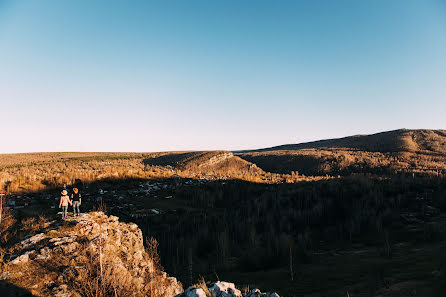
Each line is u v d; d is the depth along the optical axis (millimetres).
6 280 15094
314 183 150125
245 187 138500
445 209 109938
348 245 88750
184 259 67062
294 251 74812
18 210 32594
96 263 18281
